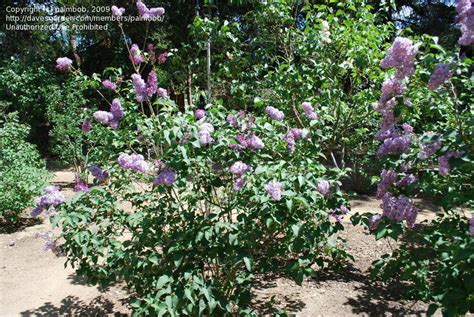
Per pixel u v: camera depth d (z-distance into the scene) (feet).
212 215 8.60
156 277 8.80
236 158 8.58
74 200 8.90
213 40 14.39
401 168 8.09
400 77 7.41
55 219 8.62
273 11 14.11
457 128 7.85
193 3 36.45
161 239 9.33
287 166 8.79
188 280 8.21
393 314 10.78
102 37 39.47
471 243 6.12
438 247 8.43
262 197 7.65
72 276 13.69
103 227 9.95
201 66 16.56
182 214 9.14
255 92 14.38
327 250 12.13
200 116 9.70
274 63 16.60
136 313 8.19
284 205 8.01
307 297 11.77
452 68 6.85
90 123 11.33
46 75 37.81
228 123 8.77
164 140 8.97
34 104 36.68
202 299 8.07
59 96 28.43
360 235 16.83
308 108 10.14
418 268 9.25
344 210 9.89
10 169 19.60
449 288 6.89
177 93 17.19
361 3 13.62
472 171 7.69
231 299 8.95
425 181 8.26
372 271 9.57
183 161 8.07
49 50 43.62
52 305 11.82
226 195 9.52
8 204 18.63
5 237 18.08
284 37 14.75
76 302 11.92
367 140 19.17
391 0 13.99
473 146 7.07
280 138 9.43
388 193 7.99
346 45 12.80
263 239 9.53
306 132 9.11
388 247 15.43
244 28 18.58
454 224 8.43
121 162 8.53
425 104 8.88
